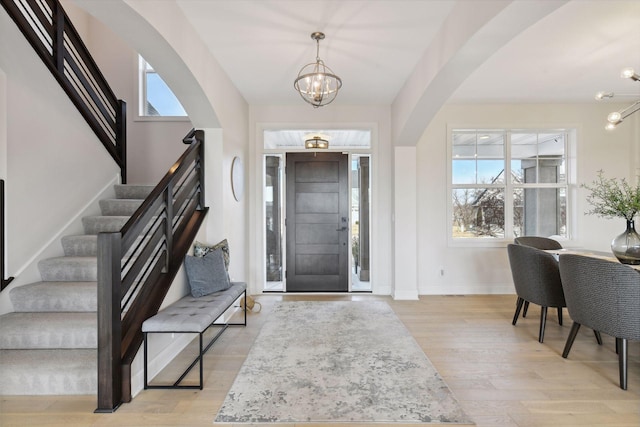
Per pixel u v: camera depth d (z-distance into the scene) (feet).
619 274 6.97
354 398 6.62
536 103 15.25
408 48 9.87
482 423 5.87
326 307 13.06
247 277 15.21
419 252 15.42
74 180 10.12
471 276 15.38
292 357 8.51
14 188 8.17
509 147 15.57
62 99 9.65
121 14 6.44
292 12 8.13
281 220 15.88
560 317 10.98
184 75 8.86
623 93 13.85
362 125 15.25
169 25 7.51
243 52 10.15
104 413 6.15
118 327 6.39
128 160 15.79
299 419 5.97
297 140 16.69
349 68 11.27
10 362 6.75
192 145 10.71
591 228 15.31
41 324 7.29
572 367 7.97
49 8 9.89
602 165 15.35
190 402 6.53
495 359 8.40
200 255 10.02
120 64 15.67
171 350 8.42
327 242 15.70
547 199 15.72
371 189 15.39
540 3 5.81
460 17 7.55
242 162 14.07
